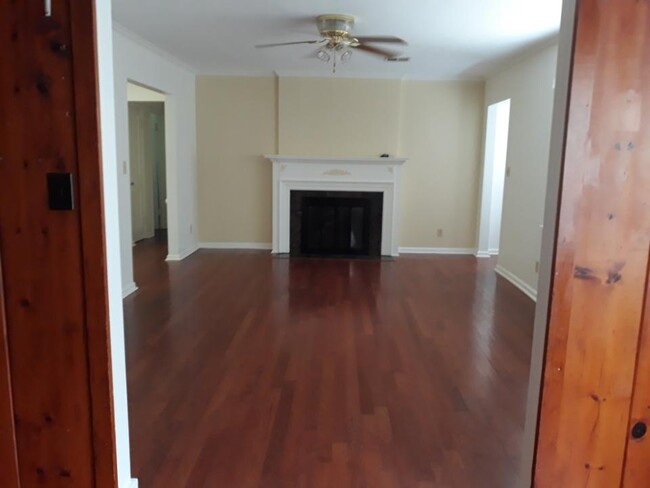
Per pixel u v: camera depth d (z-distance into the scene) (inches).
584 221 56.4
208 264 232.1
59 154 57.5
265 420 96.4
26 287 60.8
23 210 59.0
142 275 210.5
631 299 58.6
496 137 257.9
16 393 63.3
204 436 90.8
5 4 55.1
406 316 161.5
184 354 127.9
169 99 223.3
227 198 263.4
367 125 252.1
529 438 64.8
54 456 64.9
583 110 53.9
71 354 62.1
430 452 86.9
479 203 259.4
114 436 64.3
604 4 52.1
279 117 251.8
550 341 59.3
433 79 250.8
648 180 55.7
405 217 265.3
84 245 59.4
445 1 130.0
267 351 130.4
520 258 201.6
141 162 292.2
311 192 253.1
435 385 112.3
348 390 109.3
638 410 61.8
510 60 205.6
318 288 193.9
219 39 179.3
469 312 167.0
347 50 183.3
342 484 78.2
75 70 55.8
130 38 175.2
